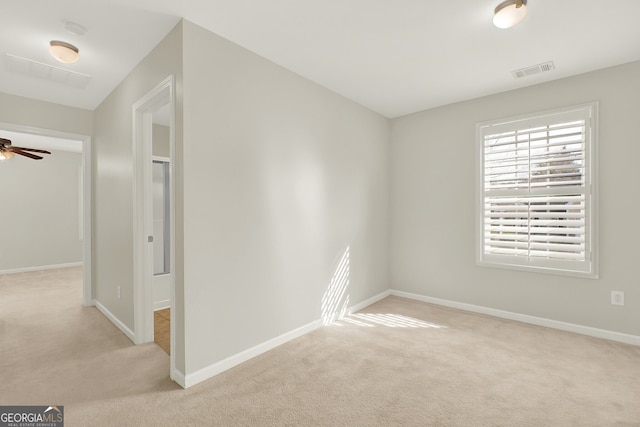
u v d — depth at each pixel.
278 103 2.73
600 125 2.83
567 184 2.98
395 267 4.27
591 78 2.88
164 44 2.26
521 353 2.56
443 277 3.84
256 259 2.54
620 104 2.74
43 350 2.64
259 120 2.56
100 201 3.64
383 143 4.17
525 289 3.26
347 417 1.79
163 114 3.73
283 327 2.78
